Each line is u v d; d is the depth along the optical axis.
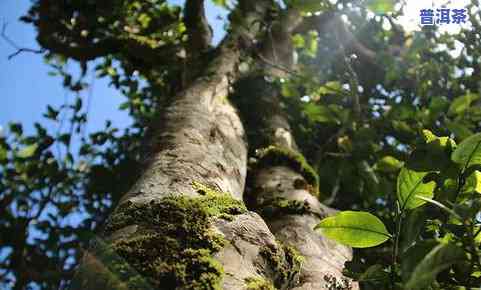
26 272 5.05
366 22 5.71
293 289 1.84
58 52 5.02
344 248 2.44
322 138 5.33
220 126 3.00
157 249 1.44
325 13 5.37
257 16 5.07
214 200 1.83
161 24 5.44
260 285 1.44
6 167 5.55
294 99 5.45
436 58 5.82
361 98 5.84
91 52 5.00
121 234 1.55
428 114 4.64
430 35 5.68
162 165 2.14
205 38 4.87
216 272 1.39
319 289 1.89
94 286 1.34
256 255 1.60
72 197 5.80
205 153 2.40
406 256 1.17
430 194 1.39
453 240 1.31
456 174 1.38
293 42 5.73
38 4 5.04
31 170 5.60
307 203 2.68
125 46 4.93
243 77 4.36
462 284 1.35
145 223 1.58
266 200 2.79
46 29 5.02
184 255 1.43
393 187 4.33
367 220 1.39
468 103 4.35
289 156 3.35
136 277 1.33
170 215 1.60
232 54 4.38
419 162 1.39
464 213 1.18
